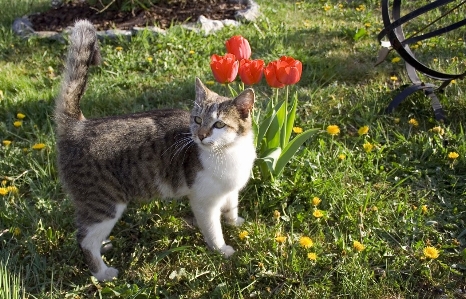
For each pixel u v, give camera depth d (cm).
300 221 185
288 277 171
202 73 250
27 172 203
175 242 183
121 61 256
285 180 195
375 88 238
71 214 191
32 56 263
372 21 299
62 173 171
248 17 298
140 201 182
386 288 168
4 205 190
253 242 180
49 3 327
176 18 299
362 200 190
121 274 177
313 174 197
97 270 175
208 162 169
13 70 254
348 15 312
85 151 168
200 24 284
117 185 171
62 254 180
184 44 268
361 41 274
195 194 174
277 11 317
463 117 219
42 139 214
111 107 232
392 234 182
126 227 189
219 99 172
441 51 257
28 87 242
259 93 238
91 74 252
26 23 293
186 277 173
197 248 179
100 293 168
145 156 171
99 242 175
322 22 302
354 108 224
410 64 223
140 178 173
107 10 300
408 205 190
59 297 169
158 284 173
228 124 168
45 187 197
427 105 224
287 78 174
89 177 168
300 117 223
